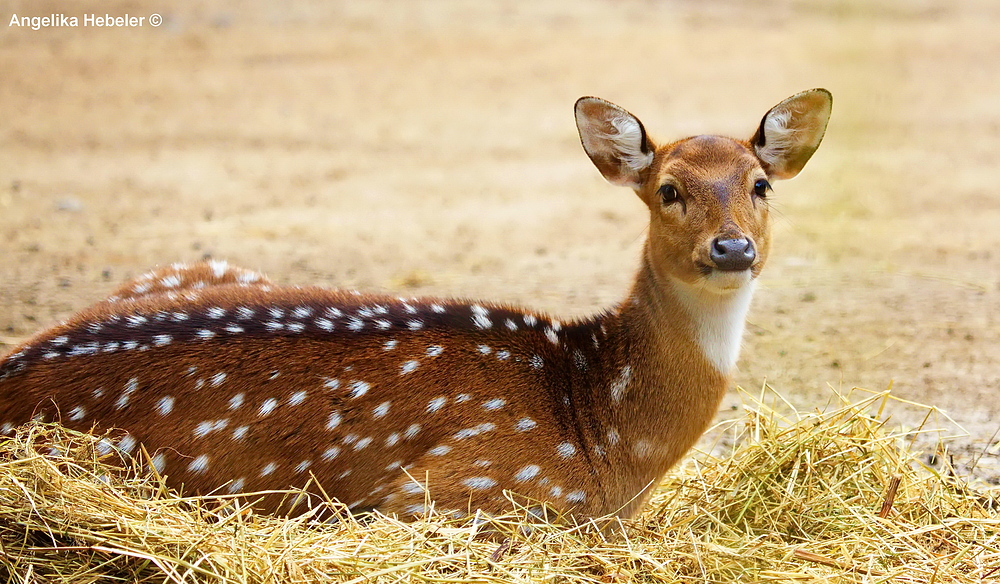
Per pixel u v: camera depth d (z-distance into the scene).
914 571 7.89
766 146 8.98
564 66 33.75
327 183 22.02
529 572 7.48
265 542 7.35
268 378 8.01
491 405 8.16
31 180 21.27
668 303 8.45
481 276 15.98
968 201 20.69
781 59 34.22
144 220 18.69
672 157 8.63
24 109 27.41
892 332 13.62
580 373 8.55
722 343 8.52
